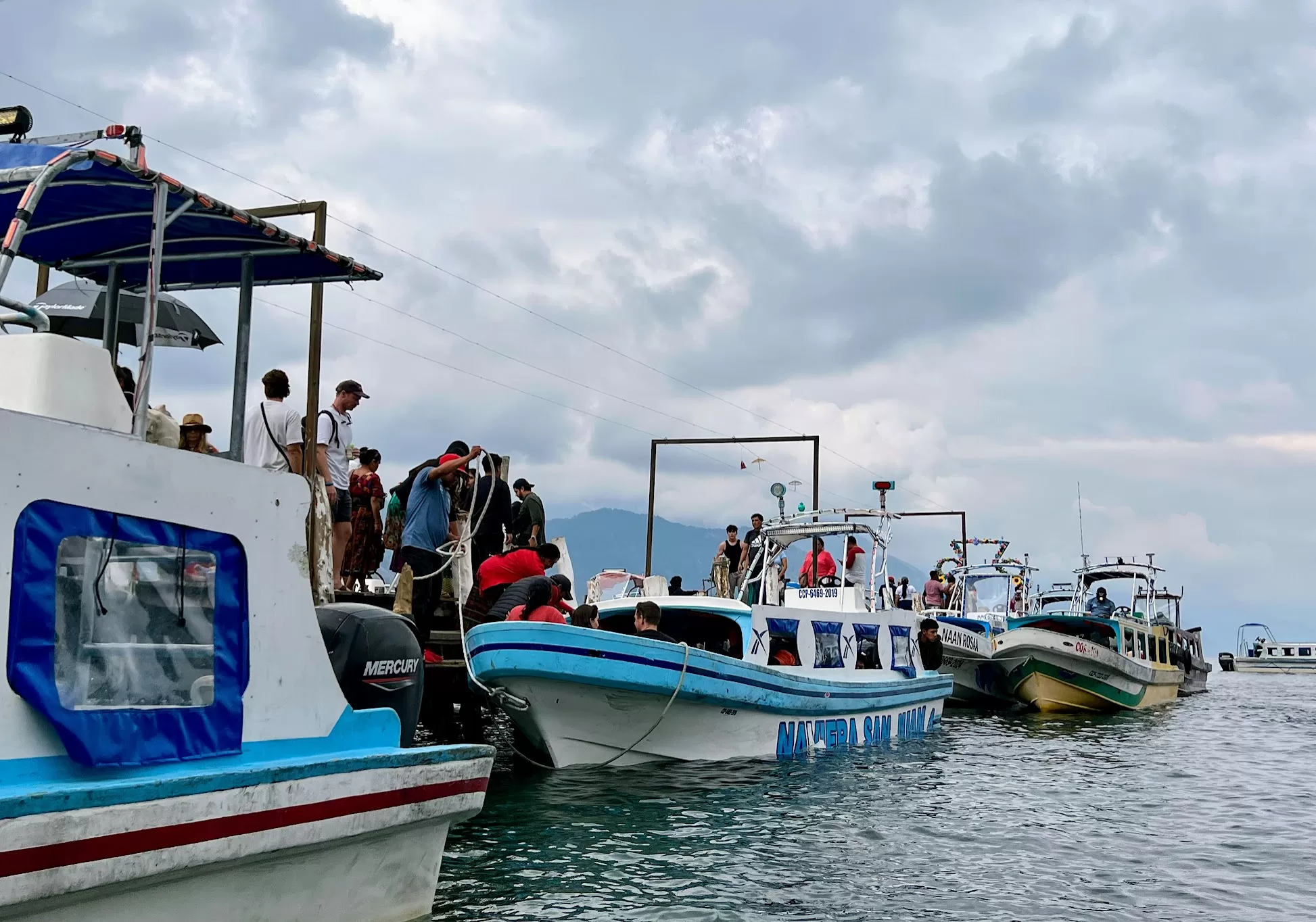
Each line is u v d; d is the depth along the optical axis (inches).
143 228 260.2
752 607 577.3
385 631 275.6
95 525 199.8
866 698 665.0
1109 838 429.7
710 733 541.0
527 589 518.6
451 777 266.2
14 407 204.4
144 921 201.9
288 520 240.5
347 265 283.6
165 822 198.8
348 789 237.3
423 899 267.7
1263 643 2738.7
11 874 175.6
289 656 238.8
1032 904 331.9
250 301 278.1
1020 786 544.7
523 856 348.8
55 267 290.0
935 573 1282.0
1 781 183.0
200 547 220.5
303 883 233.0
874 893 333.4
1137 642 1145.4
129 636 204.8
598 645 481.1
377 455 561.3
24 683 185.8
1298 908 337.1
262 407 395.9
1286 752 734.5
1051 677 1016.2
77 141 220.7
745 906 311.4
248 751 227.0
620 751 516.7
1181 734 848.3
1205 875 375.6
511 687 479.2
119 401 217.8
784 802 461.4
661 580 624.7
